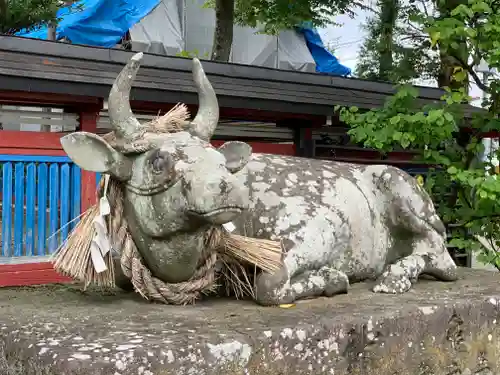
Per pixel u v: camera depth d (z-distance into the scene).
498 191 4.71
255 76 5.35
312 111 5.28
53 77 3.98
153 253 3.01
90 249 3.06
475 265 8.47
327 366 2.75
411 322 3.09
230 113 5.18
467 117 6.05
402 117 4.88
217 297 3.44
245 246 3.22
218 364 2.38
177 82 4.66
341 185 3.86
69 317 2.82
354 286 3.85
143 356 2.21
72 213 4.17
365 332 2.89
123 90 3.01
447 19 4.93
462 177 4.88
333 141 6.21
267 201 3.53
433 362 3.19
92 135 2.90
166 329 2.57
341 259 3.74
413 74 6.40
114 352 2.20
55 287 3.79
